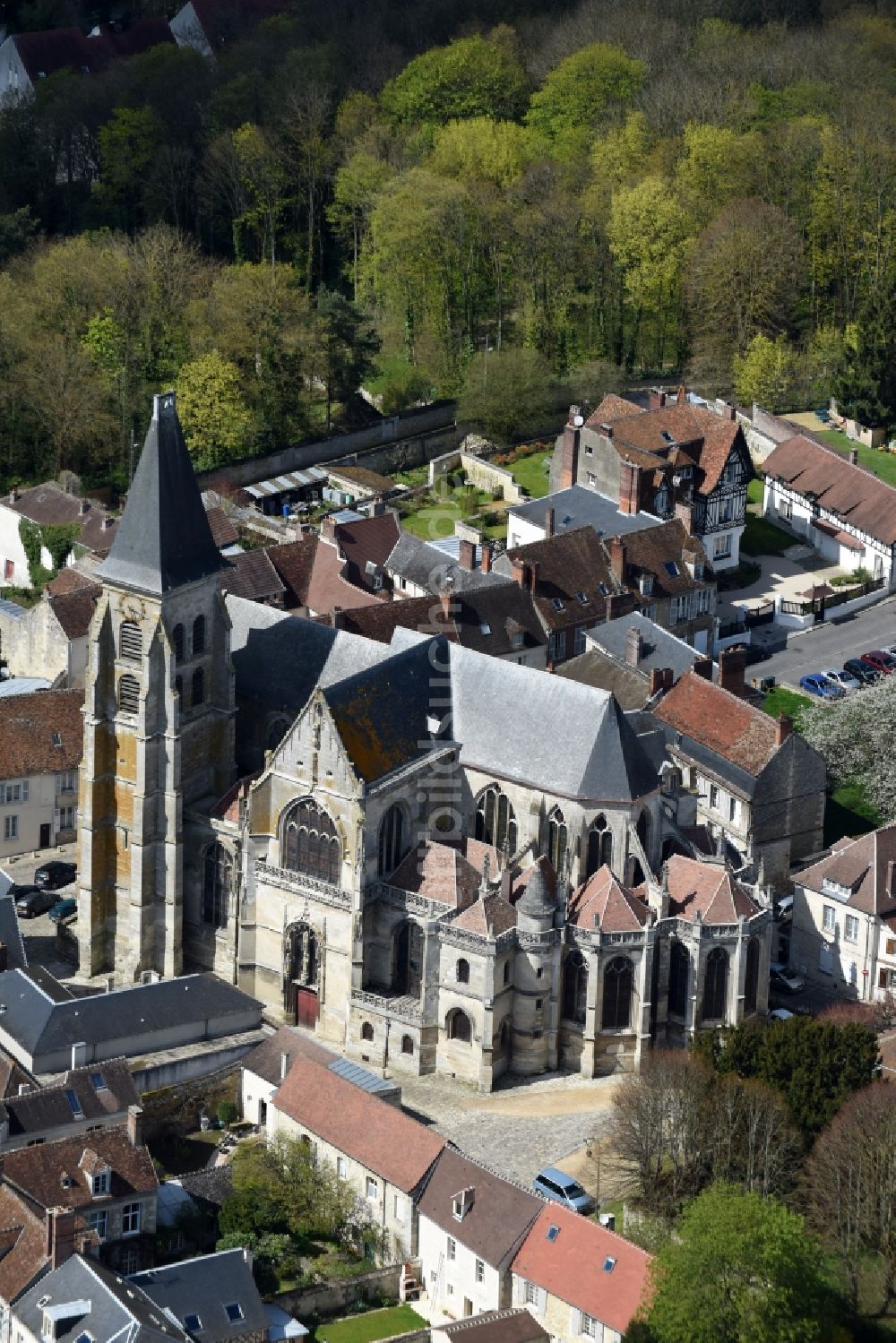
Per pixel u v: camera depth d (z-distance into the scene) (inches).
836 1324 7618.1
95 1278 7554.1
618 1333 7578.7
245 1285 7805.1
